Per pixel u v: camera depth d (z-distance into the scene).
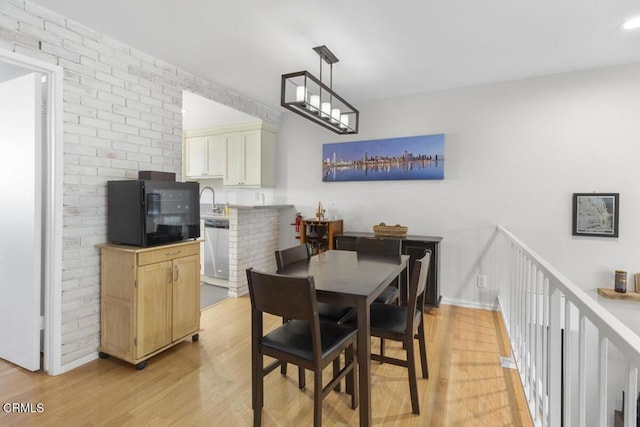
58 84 2.28
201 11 2.21
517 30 2.44
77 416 1.90
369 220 4.17
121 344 2.46
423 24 2.36
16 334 2.44
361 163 4.16
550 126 3.31
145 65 2.85
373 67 3.11
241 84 3.60
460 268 3.73
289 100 4.05
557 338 1.57
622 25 2.36
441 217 3.80
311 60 2.97
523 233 3.44
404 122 3.94
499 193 3.54
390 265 2.32
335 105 4.23
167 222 2.63
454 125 3.71
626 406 0.83
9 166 2.45
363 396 1.67
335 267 2.26
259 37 2.56
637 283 3.02
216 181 5.58
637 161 3.03
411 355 1.92
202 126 4.93
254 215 4.39
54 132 2.28
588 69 3.16
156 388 2.19
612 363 2.92
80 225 2.45
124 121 2.71
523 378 2.20
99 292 2.57
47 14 2.21
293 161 4.68
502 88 3.49
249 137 4.64
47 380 2.26
